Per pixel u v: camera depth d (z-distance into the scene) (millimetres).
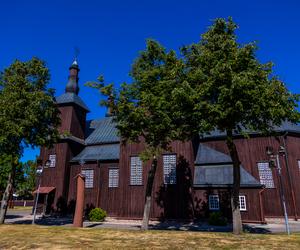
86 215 34062
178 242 13547
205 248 12227
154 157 22516
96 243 13336
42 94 24062
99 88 21344
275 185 30062
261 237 15133
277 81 16844
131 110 20766
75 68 42188
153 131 20781
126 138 22250
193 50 19219
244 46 17328
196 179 29375
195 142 32781
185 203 28141
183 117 18875
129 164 31688
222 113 15664
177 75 19203
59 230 17922
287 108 16500
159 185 29594
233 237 15102
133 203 30266
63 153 36688
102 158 35469
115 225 26297
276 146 30906
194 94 16531
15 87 23719
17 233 16578
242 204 27359
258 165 31109
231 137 17953
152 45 21844
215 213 26125
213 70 16156
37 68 25281
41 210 36312
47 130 25328
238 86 15055
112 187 34125
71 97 39438
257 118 17172
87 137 41000
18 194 76750
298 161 30906
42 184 36500
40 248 12312
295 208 28969
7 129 22234
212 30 18578
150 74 20781
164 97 19156
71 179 36500
